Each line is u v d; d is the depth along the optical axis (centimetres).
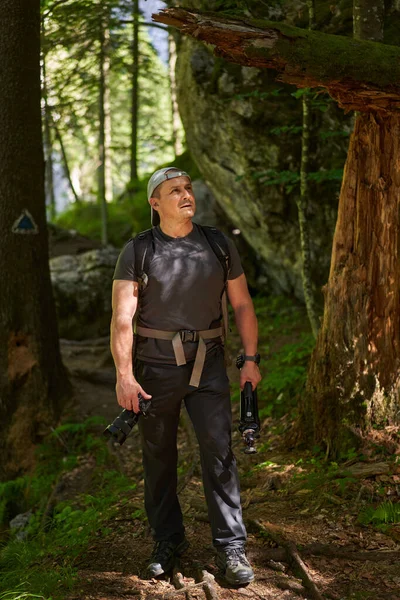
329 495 385
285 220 806
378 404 426
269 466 449
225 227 1072
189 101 845
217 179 896
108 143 1803
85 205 1680
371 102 393
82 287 1027
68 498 563
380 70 361
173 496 330
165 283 304
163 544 330
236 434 557
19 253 677
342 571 314
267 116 743
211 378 309
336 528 354
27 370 683
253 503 403
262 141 759
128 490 504
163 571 325
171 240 311
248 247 1054
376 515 354
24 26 648
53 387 701
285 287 962
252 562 329
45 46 884
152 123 2086
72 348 970
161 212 312
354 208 432
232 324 937
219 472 307
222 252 314
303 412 469
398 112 403
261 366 745
